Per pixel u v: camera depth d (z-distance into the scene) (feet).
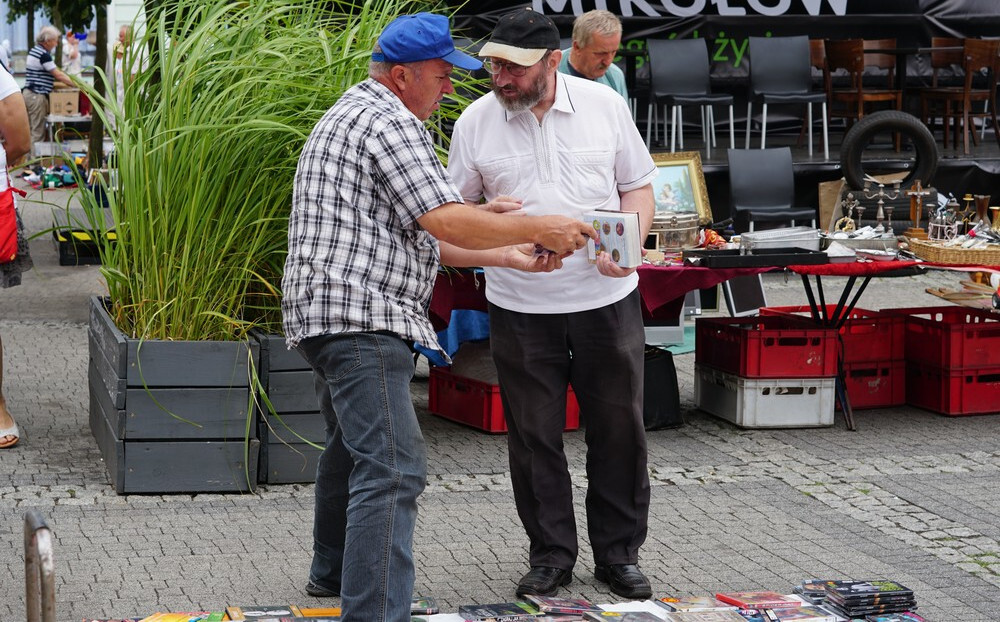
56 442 22.77
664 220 24.98
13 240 21.68
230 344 19.42
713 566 16.97
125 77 20.21
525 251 14.67
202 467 19.60
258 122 17.97
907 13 48.14
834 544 18.02
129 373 19.25
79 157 66.80
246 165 19.51
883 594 14.73
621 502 15.97
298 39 19.71
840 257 23.08
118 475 19.43
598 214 14.79
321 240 13.10
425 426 24.90
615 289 15.53
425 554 17.30
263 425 20.01
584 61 23.11
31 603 10.25
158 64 20.61
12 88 21.86
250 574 16.30
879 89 48.52
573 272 15.40
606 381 15.61
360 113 13.19
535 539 16.05
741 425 24.80
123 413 19.29
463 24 41.98
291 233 13.39
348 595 12.82
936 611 15.43
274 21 20.83
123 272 20.04
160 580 15.99
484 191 15.97
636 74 48.60
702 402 26.27
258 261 19.98
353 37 20.40
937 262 23.34
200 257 19.57
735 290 34.32
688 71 43.42
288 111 19.69
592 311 15.44
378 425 12.94
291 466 20.21
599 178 15.56
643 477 15.94
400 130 13.09
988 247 23.29
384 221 13.20
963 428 25.08
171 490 19.57
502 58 14.55
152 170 19.51
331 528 15.26
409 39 13.25
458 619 14.29
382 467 12.90
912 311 27.61
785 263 22.58
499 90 14.90
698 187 30.04
